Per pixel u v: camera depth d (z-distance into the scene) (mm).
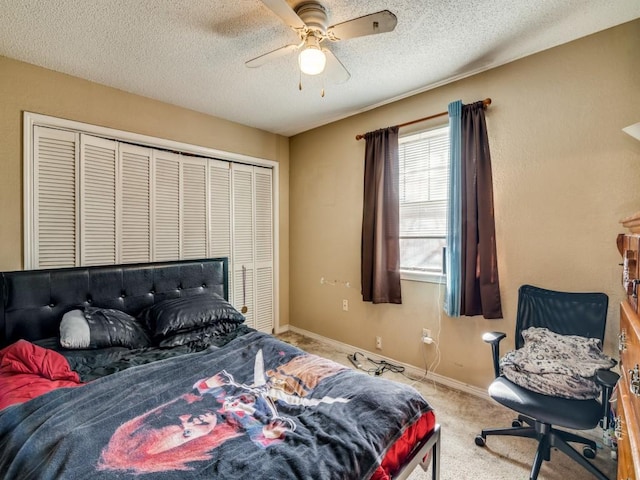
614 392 1423
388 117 2871
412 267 2805
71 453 978
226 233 3318
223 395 1397
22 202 2115
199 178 3096
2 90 2041
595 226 1862
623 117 1771
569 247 1952
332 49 1991
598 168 1847
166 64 2164
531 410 1492
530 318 1946
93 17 1660
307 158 3668
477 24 1759
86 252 2391
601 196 1841
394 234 2752
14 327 1923
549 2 1584
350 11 1644
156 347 2055
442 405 2230
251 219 3547
